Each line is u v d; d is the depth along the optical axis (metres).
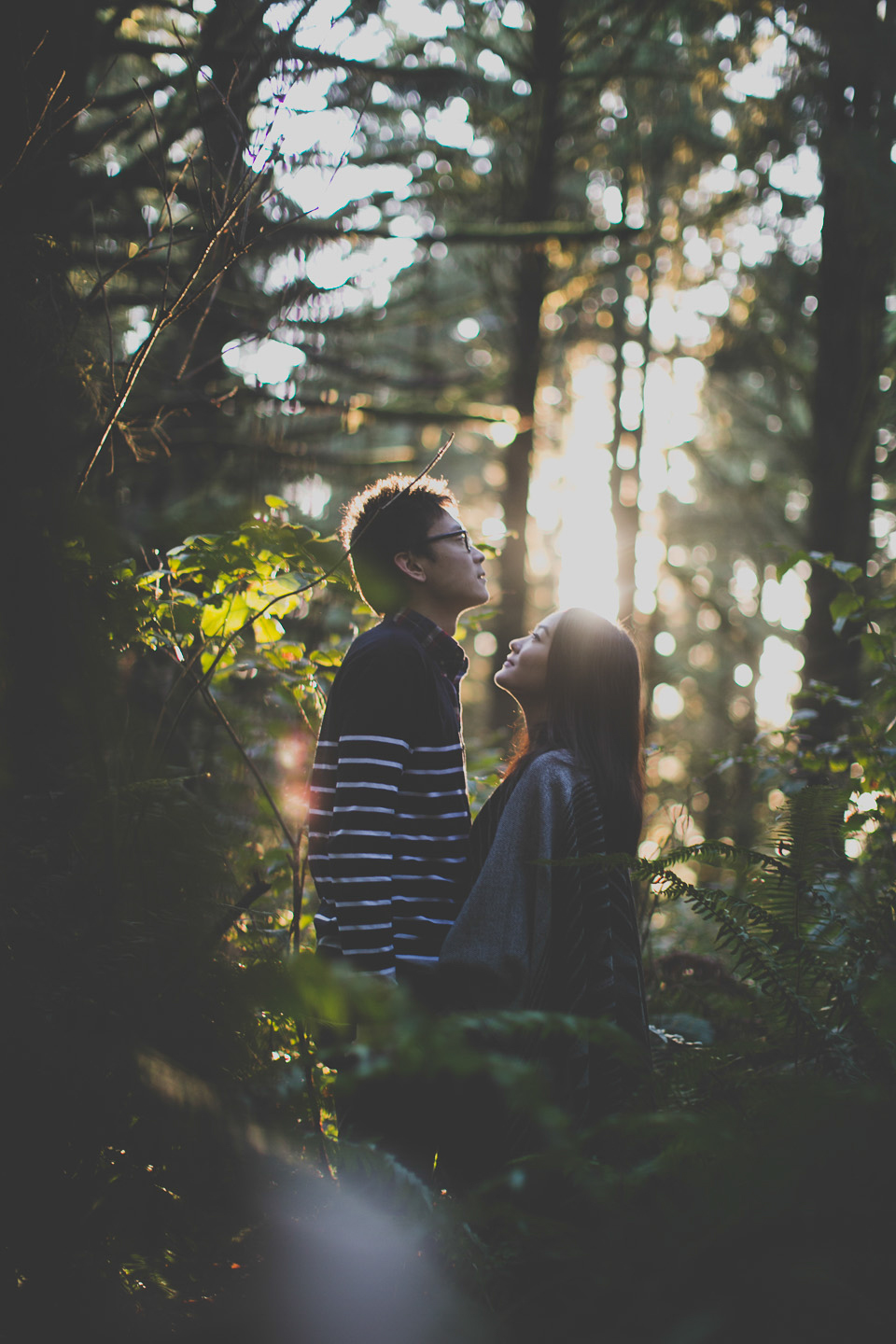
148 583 2.03
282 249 3.21
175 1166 1.45
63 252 2.16
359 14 3.45
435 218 8.09
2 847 1.58
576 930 1.70
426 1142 1.66
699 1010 2.36
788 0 6.53
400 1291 1.29
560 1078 1.62
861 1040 1.51
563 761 1.85
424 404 6.53
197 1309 1.31
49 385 1.85
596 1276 1.06
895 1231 1.00
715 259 9.57
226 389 3.58
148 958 1.44
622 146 9.20
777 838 1.89
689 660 14.57
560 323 11.85
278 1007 1.29
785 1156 1.00
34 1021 1.33
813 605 6.77
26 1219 1.33
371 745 1.76
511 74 7.71
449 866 1.85
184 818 1.71
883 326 7.09
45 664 1.60
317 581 2.07
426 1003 1.73
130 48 2.85
